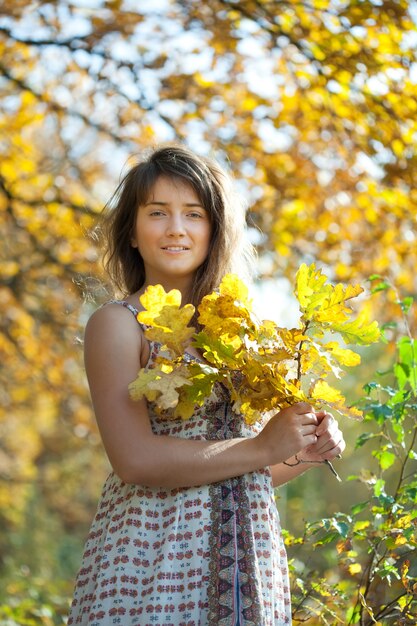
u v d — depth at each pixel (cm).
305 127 793
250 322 304
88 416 1134
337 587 392
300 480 1206
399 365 396
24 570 941
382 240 795
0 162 867
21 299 972
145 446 301
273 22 741
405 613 351
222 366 306
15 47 817
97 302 470
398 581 396
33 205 888
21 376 1108
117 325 317
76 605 316
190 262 334
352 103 741
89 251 898
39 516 1900
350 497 1229
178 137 802
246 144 809
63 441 1842
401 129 729
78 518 2078
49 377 1062
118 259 360
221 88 789
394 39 697
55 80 823
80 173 900
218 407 319
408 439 566
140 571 301
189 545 300
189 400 300
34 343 1012
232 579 294
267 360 296
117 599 298
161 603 294
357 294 303
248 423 312
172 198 334
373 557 376
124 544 303
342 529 368
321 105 770
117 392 310
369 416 384
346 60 717
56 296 977
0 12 777
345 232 808
